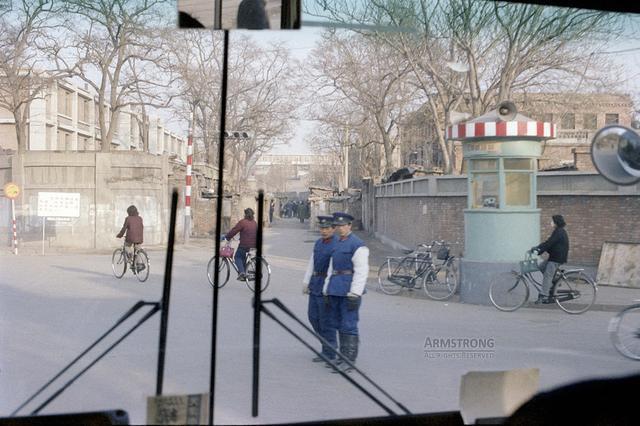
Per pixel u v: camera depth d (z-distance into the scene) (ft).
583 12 23.38
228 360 16.11
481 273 28.50
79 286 18.69
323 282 18.95
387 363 17.46
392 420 12.66
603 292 28.73
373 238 30.19
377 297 27.71
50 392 13.16
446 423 12.89
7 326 17.37
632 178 18.71
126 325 17.74
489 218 29.27
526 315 26.86
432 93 24.81
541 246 28.58
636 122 26.63
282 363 16.34
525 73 25.95
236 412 13.51
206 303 19.21
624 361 20.84
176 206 10.95
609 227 29.48
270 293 24.58
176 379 14.23
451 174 30.86
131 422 11.73
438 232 30.22
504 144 29.17
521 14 23.00
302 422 12.85
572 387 14.98
